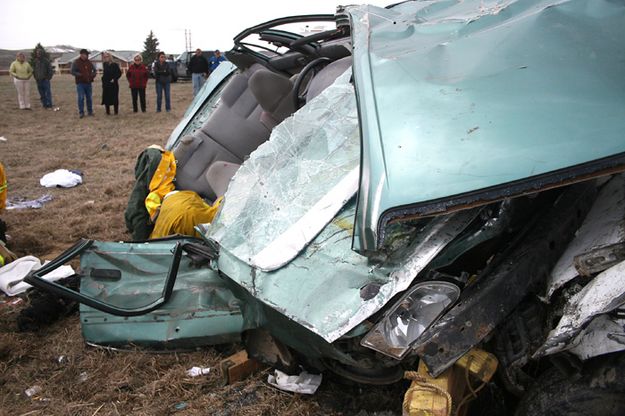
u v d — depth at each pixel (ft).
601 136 6.75
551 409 6.87
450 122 7.56
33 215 20.27
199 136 16.78
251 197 10.30
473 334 7.25
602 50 7.73
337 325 7.48
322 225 8.86
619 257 6.77
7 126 44.65
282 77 14.14
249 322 9.43
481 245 7.95
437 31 9.72
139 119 47.96
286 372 9.94
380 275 7.66
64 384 10.59
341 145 9.98
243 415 9.45
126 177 25.82
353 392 9.73
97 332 11.48
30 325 12.54
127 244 11.78
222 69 19.11
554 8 8.64
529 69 7.82
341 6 12.25
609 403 6.56
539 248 7.68
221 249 9.86
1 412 9.95
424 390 7.39
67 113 53.31
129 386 10.47
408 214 6.97
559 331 6.61
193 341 10.98
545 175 6.66
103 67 50.47
